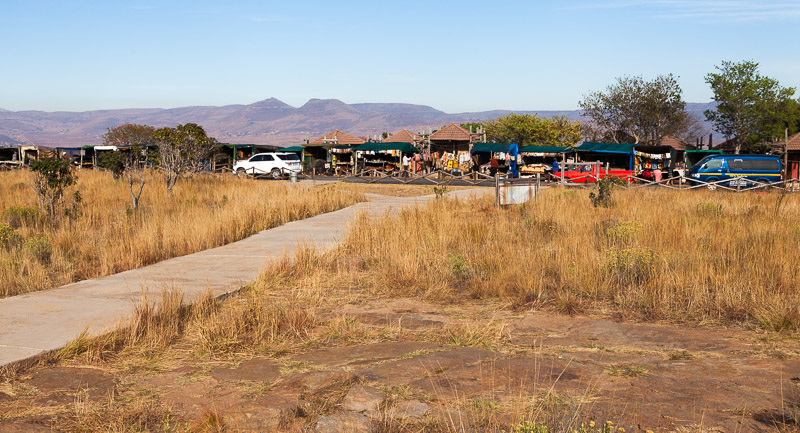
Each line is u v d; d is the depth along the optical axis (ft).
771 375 17.28
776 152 126.11
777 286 27.61
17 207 58.44
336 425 14.05
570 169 122.72
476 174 120.57
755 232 40.52
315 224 56.54
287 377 17.72
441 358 18.99
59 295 28.45
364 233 42.57
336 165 152.56
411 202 77.77
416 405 15.11
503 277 30.81
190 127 101.65
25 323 23.22
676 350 20.21
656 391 16.05
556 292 28.76
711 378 17.10
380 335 22.54
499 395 15.74
